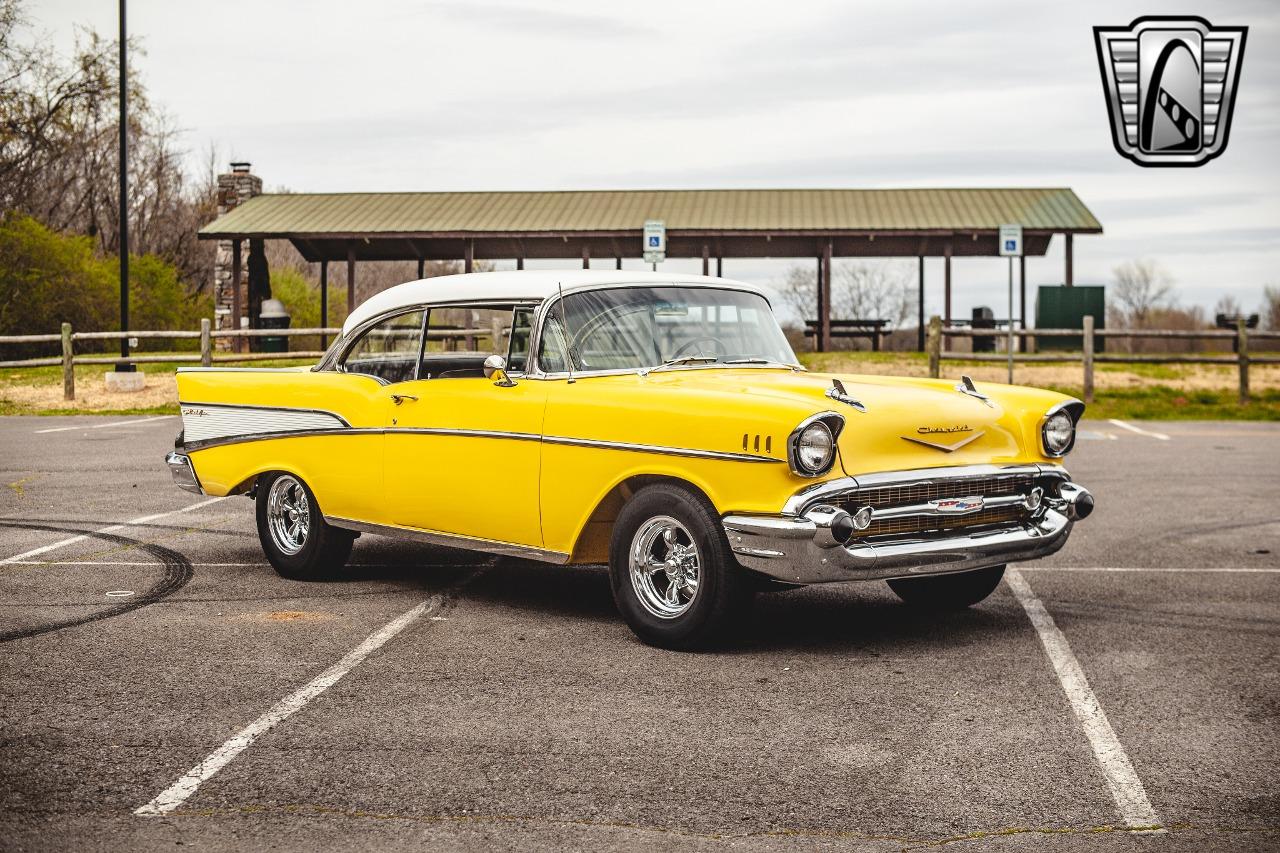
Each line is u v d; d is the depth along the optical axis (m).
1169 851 3.65
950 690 5.27
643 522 5.96
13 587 7.34
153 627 6.36
